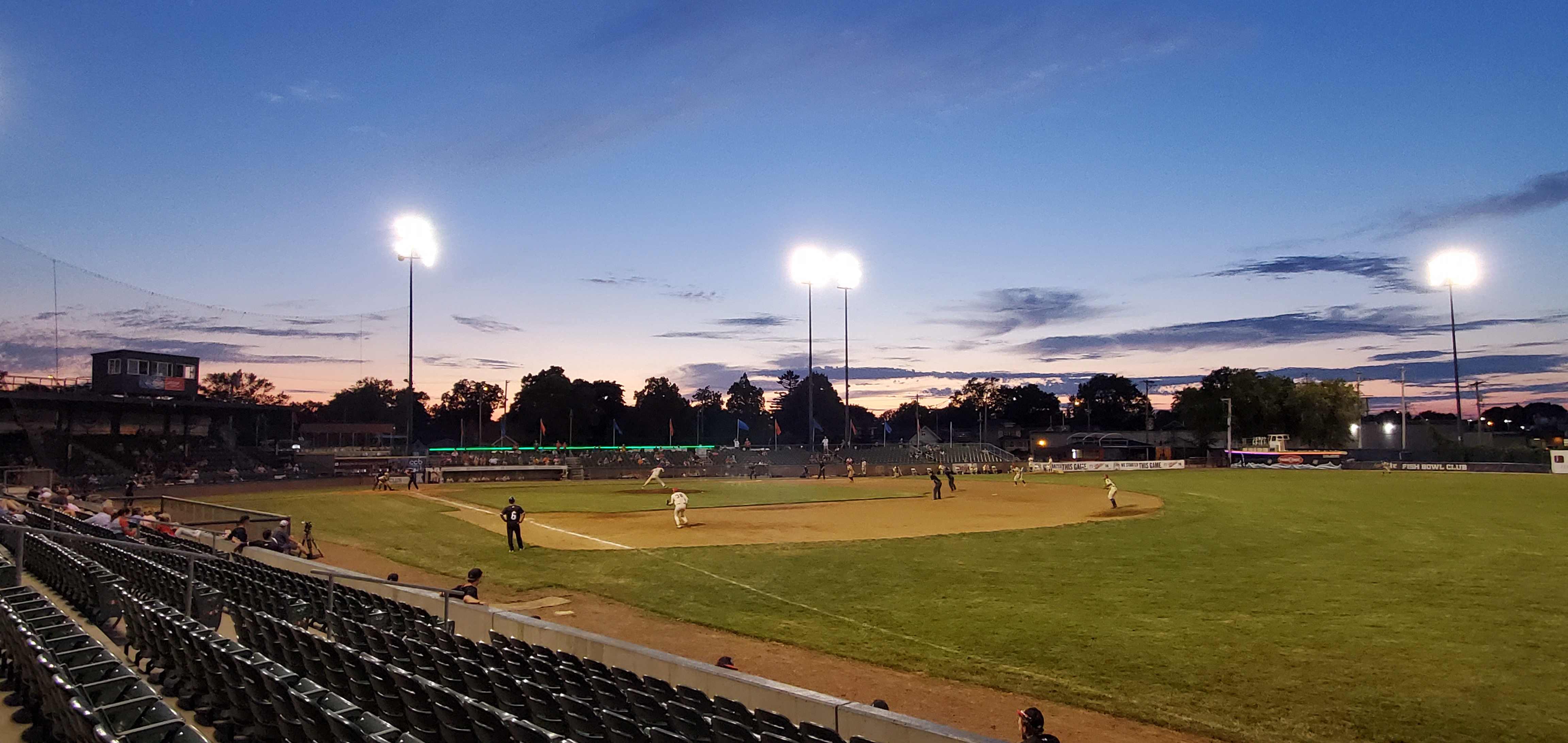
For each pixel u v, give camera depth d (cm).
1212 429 10356
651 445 13300
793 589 2066
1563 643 1477
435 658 1019
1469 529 3034
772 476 7456
